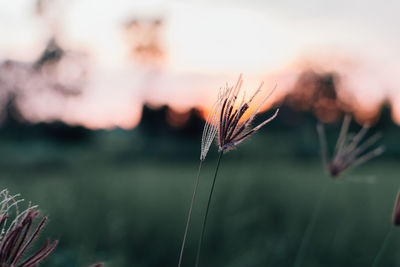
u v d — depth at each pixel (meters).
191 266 5.63
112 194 7.81
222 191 6.71
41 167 14.84
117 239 5.49
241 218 6.11
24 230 1.45
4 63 26.83
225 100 1.72
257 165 7.61
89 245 4.96
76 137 24.86
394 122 19.20
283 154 9.05
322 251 5.73
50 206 6.22
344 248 5.73
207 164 15.03
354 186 8.98
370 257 5.58
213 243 5.87
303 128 11.08
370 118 19.41
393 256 5.55
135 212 6.75
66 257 4.61
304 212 6.86
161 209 7.09
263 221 6.34
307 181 9.34
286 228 6.23
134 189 8.55
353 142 3.51
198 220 6.32
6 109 26.89
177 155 22.86
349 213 6.76
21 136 25.83
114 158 11.46
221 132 1.72
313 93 26.92
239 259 5.52
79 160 10.06
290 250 5.66
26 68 27.61
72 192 7.37
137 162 13.66
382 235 6.02
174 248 5.79
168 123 31.27
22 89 27.38
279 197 7.16
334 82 26.91
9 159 16.31
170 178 11.45
